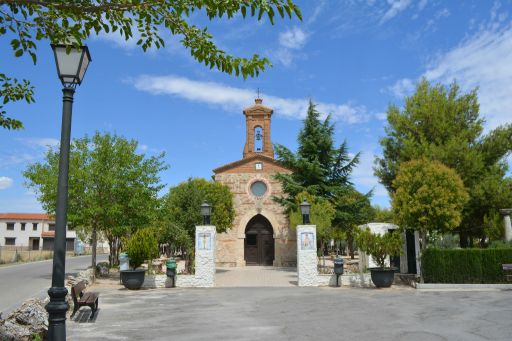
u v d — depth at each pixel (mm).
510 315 10180
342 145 26781
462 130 22266
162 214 20406
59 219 5395
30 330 7129
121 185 19344
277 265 28844
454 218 16203
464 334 8172
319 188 26000
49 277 21641
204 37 5230
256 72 5332
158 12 5008
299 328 8898
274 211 29609
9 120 6230
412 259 19922
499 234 19375
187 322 9625
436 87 23656
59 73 5652
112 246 27641
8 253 47406
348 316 10266
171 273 16938
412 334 8219
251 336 8180
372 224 19969
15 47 5113
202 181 27469
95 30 5078
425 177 16625
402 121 23344
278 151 26250
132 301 13117
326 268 21812
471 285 15922
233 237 29328
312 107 27078
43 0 4676
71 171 18766
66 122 5598
